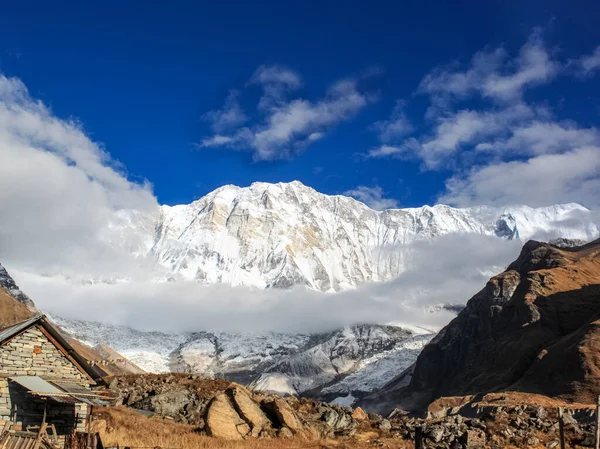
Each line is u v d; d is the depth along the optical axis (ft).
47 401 152.35
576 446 195.93
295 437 195.72
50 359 155.63
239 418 197.67
